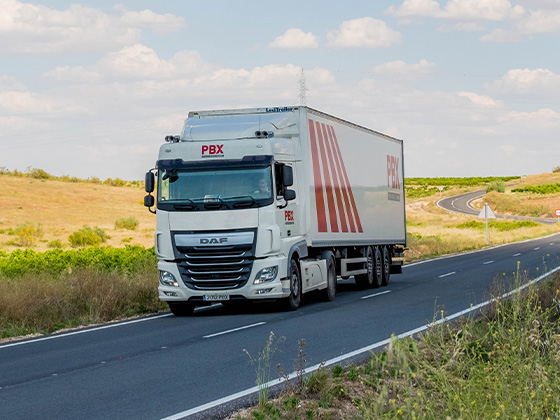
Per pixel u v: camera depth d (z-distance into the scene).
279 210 17.20
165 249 17.20
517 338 7.81
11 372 10.84
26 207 84.94
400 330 13.59
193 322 16.23
